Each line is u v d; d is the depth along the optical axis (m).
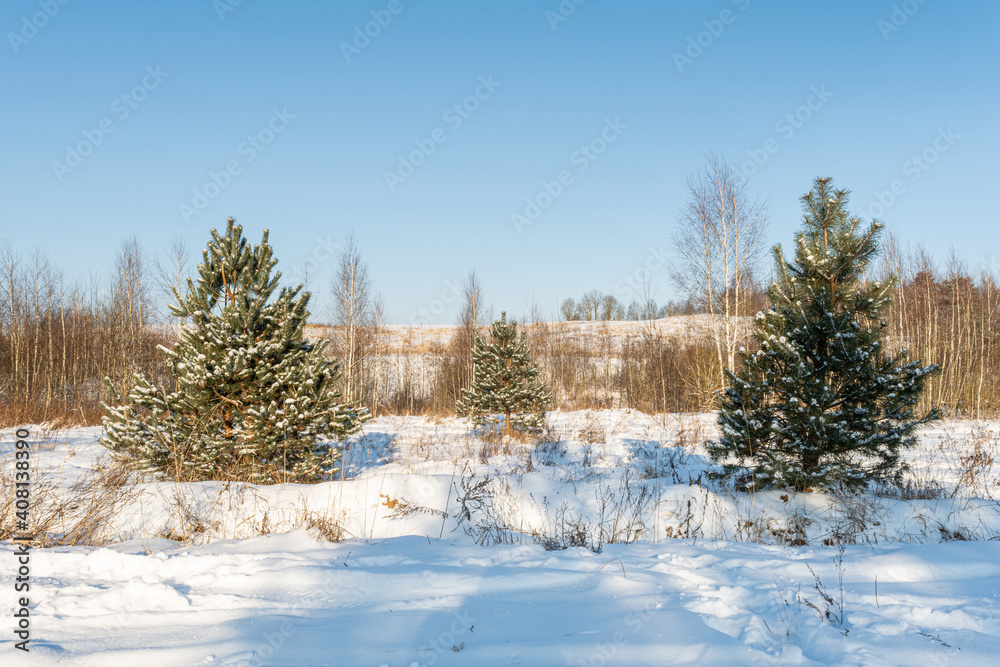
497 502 7.50
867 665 3.01
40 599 4.10
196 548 5.62
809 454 7.23
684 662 3.11
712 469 10.54
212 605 4.02
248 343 8.76
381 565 4.93
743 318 25.45
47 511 6.51
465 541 6.52
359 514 7.16
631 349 34.97
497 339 17.50
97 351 33.34
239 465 8.59
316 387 9.16
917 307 31.03
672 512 7.16
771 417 7.51
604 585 4.37
